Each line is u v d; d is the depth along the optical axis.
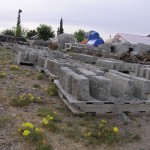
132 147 4.52
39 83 8.66
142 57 18.73
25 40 37.97
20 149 3.95
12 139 4.23
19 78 9.08
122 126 5.47
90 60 15.82
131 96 6.48
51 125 4.90
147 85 6.54
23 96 6.61
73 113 5.78
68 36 37.12
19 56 12.58
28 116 5.40
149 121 5.97
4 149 3.90
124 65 12.80
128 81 6.39
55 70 9.12
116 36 39.78
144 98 6.52
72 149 4.21
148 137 5.04
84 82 5.91
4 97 6.52
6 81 8.30
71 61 12.86
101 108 5.96
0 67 10.96
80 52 24.11
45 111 5.80
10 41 37.09
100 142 4.53
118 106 6.11
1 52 18.78
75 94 6.10
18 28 57.09
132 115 6.23
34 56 12.67
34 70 11.27
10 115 5.27
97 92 6.12
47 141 4.35
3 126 4.69
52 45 31.12
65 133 4.77
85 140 4.56
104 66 13.18
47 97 7.08
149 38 40.03
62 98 6.78
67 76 6.65
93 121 5.53
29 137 4.27
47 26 55.75
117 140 4.67
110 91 6.31
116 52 25.69
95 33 35.50
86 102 5.83
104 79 6.07
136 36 39.53
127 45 25.30
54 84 8.27
